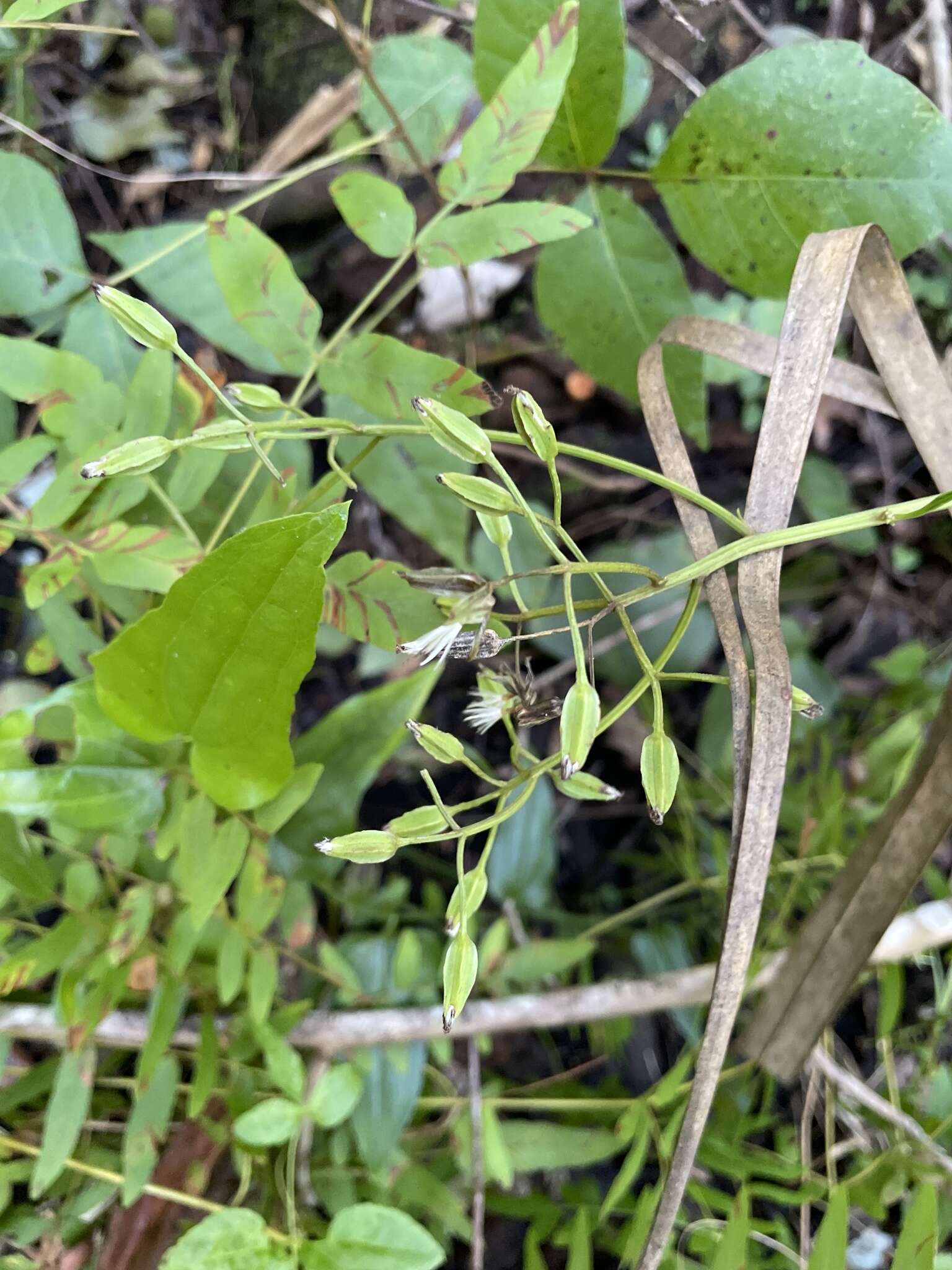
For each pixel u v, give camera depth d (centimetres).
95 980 22
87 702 19
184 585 15
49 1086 23
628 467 14
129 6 27
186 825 19
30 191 21
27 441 19
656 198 30
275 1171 23
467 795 33
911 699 31
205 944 22
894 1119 24
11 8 17
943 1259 22
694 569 14
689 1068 27
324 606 18
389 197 18
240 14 28
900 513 14
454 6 26
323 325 31
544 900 30
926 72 29
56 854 24
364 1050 24
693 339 16
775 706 14
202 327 23
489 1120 24
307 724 32
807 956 19
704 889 30
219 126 29
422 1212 26
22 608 29
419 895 32
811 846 26
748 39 28
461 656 14
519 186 29
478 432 13
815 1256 18
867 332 16
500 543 14
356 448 23
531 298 31
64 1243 23
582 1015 25
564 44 18
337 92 28
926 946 23
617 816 34
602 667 32
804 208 19
